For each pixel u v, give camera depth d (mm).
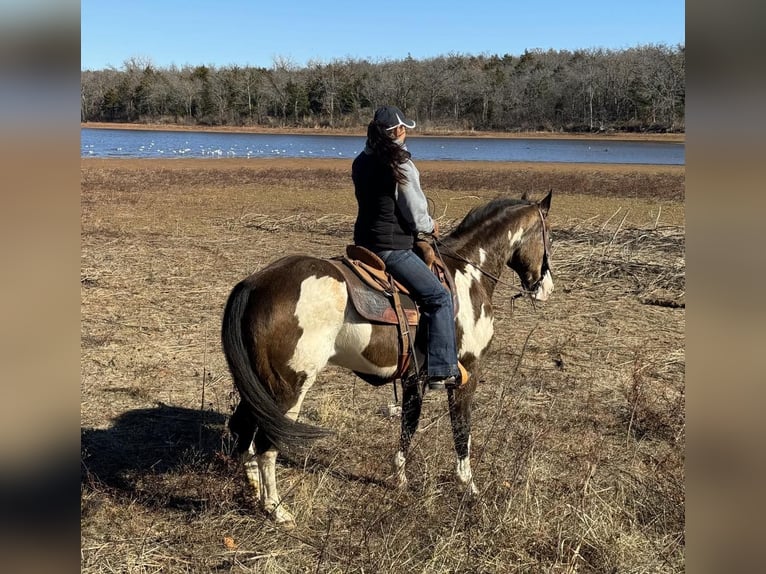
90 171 31000
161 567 3943
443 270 4613
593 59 109875
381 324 4273
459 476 4801
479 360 4898
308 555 4086
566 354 7887
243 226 16297
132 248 13344
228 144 62031
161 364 7246
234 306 4098
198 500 4691
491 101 103188
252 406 3975
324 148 59094
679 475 4910
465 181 28609
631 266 12102
